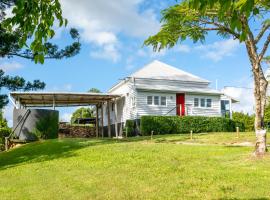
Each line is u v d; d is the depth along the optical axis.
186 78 36.31
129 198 9.17
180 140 22.31
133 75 35.06
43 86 23.91
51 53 23.19
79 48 24.03
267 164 12.09
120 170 12.52
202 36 14.48
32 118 27.69
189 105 34.94
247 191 9.16
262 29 13.27
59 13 5.25
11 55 22.02
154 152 15.70
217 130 33.34
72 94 30.59
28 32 5.24
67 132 40.41
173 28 13.64
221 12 3.78
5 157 20.16
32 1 5.04
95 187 10.51
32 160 17.20
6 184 12.30
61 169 14.00
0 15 20.78
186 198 8.92
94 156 15.85
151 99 33.75
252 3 3.44
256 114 13.34
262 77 13.40
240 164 12.44
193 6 3.76
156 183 10.40
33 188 11.20
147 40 13.50
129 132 33.06
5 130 31.55
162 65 36.88
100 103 39.41
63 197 9.80
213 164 12.62
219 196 8.89
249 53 13.43
